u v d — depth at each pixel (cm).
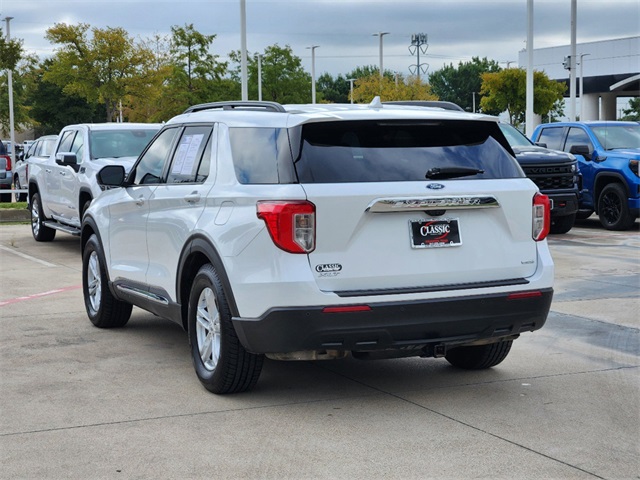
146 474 464
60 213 1486
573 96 3447
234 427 542
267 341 549
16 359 720
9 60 3500
